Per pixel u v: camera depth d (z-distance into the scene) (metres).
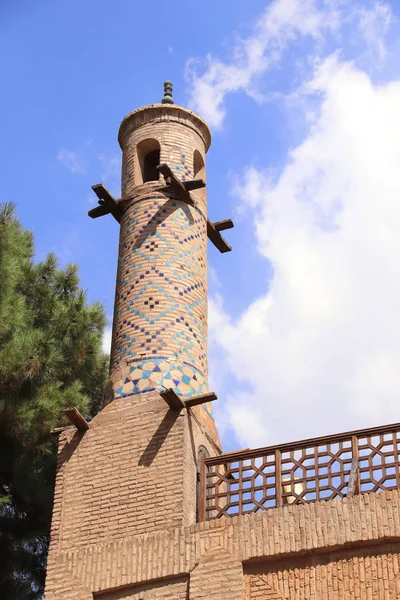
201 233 12.98
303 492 10.08
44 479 14.00
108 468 11.05
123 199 13.12
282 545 9.77
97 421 11.44
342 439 10.23
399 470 9.84
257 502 10.30
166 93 14.12
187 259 12.53
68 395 13.70
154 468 10.77
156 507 10.52
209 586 9.84
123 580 10.24
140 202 12.93
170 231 12.62
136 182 13.23
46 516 13.89
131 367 11.66
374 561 9.39
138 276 12.32
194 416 11.21
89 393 15.24
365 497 9.68
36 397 13.39
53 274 15.98
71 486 11.13
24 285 15.26
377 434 10.12
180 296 12.18
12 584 13.71
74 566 10.54
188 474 10.70
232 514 10.38
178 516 10.37
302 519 9.83
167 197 12.90
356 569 9.42
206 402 11.18
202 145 13.78
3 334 13.30
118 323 12.16
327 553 9.62
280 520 9.92
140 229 12.70
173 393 10.91
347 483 9.95
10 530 13.86
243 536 9.99
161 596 10.02
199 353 11.95
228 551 9.96
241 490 10.45
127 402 11.40
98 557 10.49
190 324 12.06
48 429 13.27
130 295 12.23
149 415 11.17
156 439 10.96
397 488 9.73
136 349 11.77
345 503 9.73
